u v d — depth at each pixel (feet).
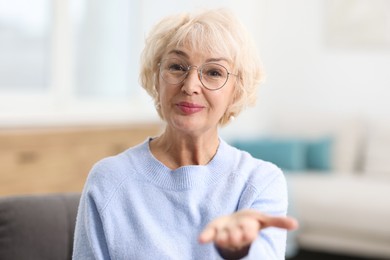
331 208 14.16
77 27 14.52
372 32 17.69
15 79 12.81
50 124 12.27
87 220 4.63
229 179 4.77
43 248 5.25
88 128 12.59
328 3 18.13
